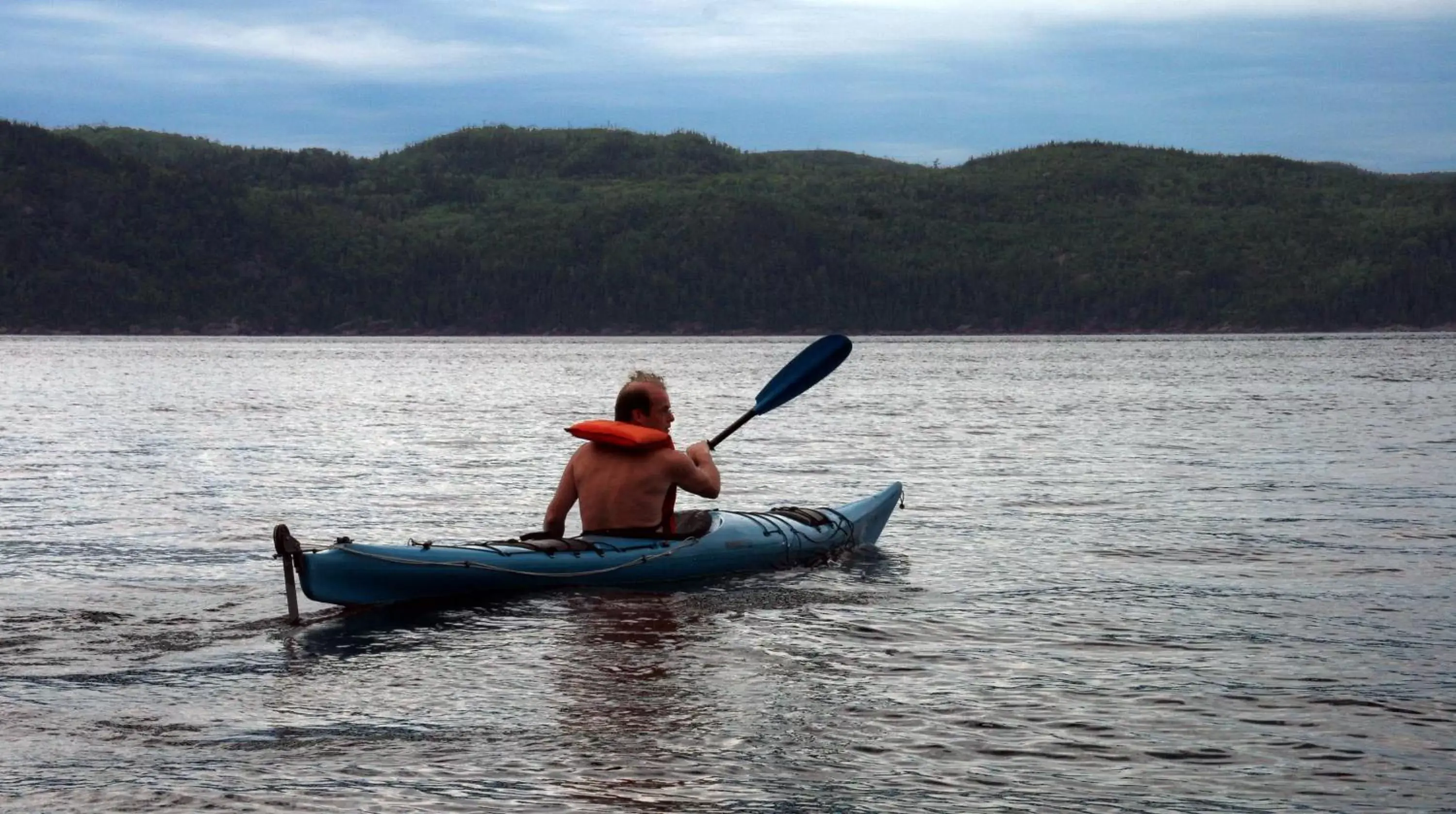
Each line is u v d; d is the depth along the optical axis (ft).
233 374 156.15
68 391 108.68
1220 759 13.52
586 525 23.97
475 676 16.94
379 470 43.98
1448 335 532.32
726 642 18.81
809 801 12.30
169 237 610.24
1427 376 132.67
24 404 88.48
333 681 16.76
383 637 19.31
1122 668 17.24
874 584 23.63
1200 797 12.46
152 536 29.35
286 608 21.48
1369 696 15.87
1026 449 52.11
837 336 30.09
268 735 14.43
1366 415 73.41
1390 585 23.36
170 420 71.51
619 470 23.63
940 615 20.77
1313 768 13.24
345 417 73.82
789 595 22.48
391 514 33.09
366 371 169.99
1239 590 22.85
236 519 32.14
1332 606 21.47
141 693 16.29
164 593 22.82
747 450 51.96
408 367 188.24
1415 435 58.34
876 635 19.26
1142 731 14.46
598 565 22.98
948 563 25.96
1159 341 446.60
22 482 40.34
